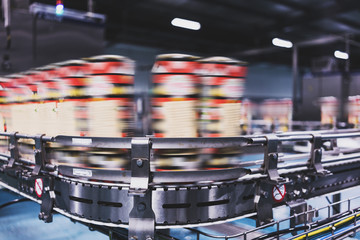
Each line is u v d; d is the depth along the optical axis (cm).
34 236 220
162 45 1609
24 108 158
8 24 361
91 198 129
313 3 1170
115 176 123
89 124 126
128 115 126
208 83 118
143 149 116
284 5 1177
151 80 121
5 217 257
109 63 121
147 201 120
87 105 125
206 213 125
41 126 147
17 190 174
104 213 127
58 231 229
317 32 1511
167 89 116
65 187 138
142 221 120
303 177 156
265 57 1870
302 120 1238
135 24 1253
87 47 423
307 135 156
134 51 1748
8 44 362
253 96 2198
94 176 126
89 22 421
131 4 1127
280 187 146
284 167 147
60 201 141
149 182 118
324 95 1170
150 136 124
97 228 160
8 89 167
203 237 212
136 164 117
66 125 132
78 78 125
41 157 144
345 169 183
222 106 120
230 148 127
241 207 133
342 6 1114
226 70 120
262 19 1350
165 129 118
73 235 222
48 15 392
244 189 133
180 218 122
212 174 121
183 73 115
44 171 144
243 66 125
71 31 409
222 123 121
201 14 1280
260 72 2289
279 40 1184
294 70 1448
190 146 116
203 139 116
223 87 120
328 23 1391
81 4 881
